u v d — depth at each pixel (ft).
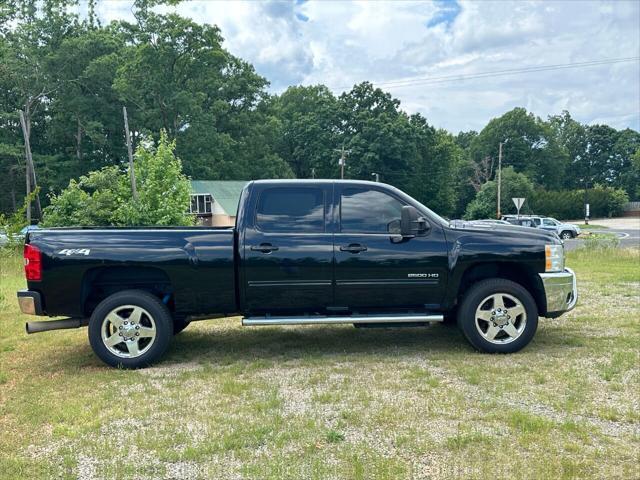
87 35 155.94
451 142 237.04
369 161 199.62
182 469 10.39
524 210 196.85
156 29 150.20
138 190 63.82
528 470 10.00
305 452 10.96
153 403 13.99
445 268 17.95
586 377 15.30
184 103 150.51
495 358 17.52
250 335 21.93
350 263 17.71
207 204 134.21
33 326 17.62
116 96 155.22
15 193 161.99
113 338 17.39
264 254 17.54
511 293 17.97
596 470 9.98
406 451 10.89
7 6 149.69
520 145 276.82
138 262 17.28
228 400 14.12
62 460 10.85
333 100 224.53
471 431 11.70
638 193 305.94
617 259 49.75
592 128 333.01
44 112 164.66
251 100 186.60
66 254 17.15
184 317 18.39
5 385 15.78
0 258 50.88
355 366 17.03
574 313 24.21
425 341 20.22
